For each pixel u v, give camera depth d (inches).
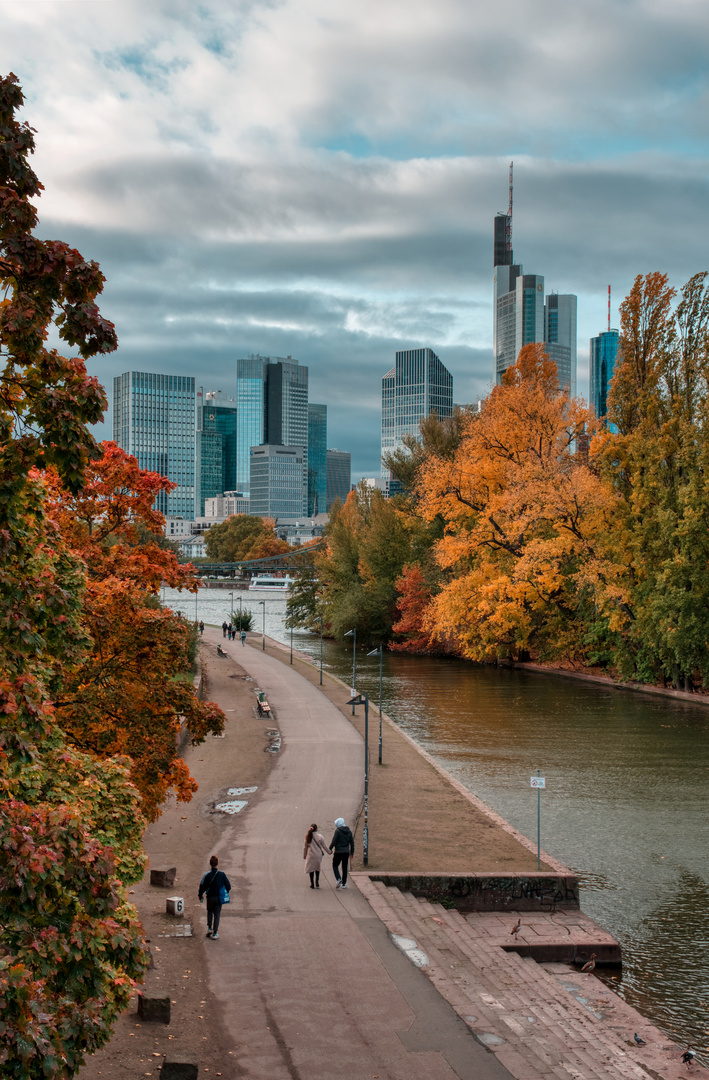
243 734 1722.4
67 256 368.8
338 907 811.4
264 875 897.5
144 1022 565.3
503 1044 557.0
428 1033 567.8
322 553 4370.1
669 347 2497.5
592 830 1171.9
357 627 3821.4
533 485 2620.6
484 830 1100.5
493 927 862.5
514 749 1656.0
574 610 2800.2
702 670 2241.6
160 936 724.0
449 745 1689.2
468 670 2925.7
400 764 1467.8
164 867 859.4
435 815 1164.5
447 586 2997.0
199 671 2472.9
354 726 1824.6
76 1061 321.1
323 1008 599.8
